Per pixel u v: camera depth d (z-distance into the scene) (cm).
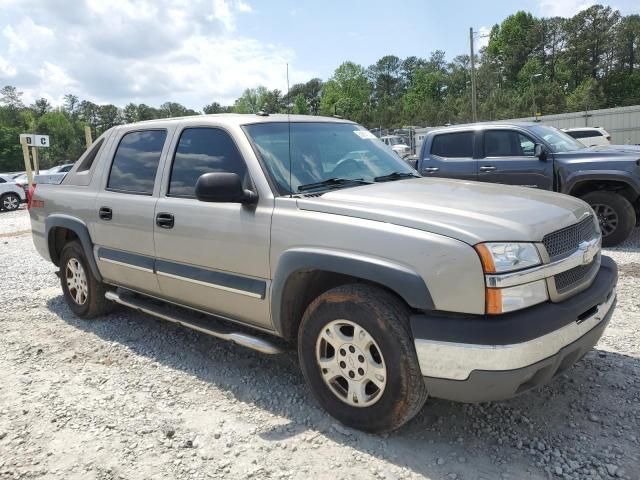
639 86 8412
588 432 304
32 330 510
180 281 398
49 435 320
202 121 403
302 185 354
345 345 306
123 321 521
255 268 345
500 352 256
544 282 276
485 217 284
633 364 385
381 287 299
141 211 421
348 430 313
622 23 9294
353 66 8819
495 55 10138
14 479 280
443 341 267
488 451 290
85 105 12400
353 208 308
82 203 488
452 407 336
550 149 807
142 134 455
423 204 304
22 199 2080
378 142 456
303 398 355
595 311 304
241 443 306
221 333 379
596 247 326
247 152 361
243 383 382
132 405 355
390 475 272
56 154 10150
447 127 924
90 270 506
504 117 6031
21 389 382
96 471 285
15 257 909
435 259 269
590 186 792
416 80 9812
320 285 341
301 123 414
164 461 292
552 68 9575
